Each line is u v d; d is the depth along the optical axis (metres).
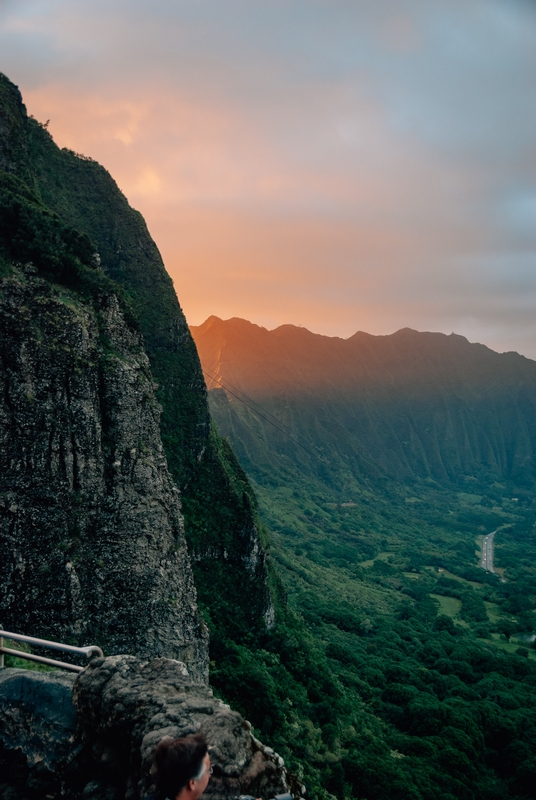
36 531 22.47
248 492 68.81
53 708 5.59
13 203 26.02
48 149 62.56
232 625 51.94
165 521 28.19
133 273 63.31
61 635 22.20
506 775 50.22
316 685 53.66
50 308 24.66
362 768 41.38
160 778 3.40
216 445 64.00
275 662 51.06
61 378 24.17
